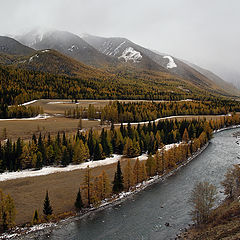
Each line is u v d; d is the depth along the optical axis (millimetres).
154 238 43781
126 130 118375
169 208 55812
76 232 46500
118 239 44000
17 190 62688
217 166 88062
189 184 70688
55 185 66625
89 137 98438
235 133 160250
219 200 57062
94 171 78438
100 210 55031
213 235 37594
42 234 45750
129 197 62000
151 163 76562
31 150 82250
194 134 127312
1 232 45656
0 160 73562
